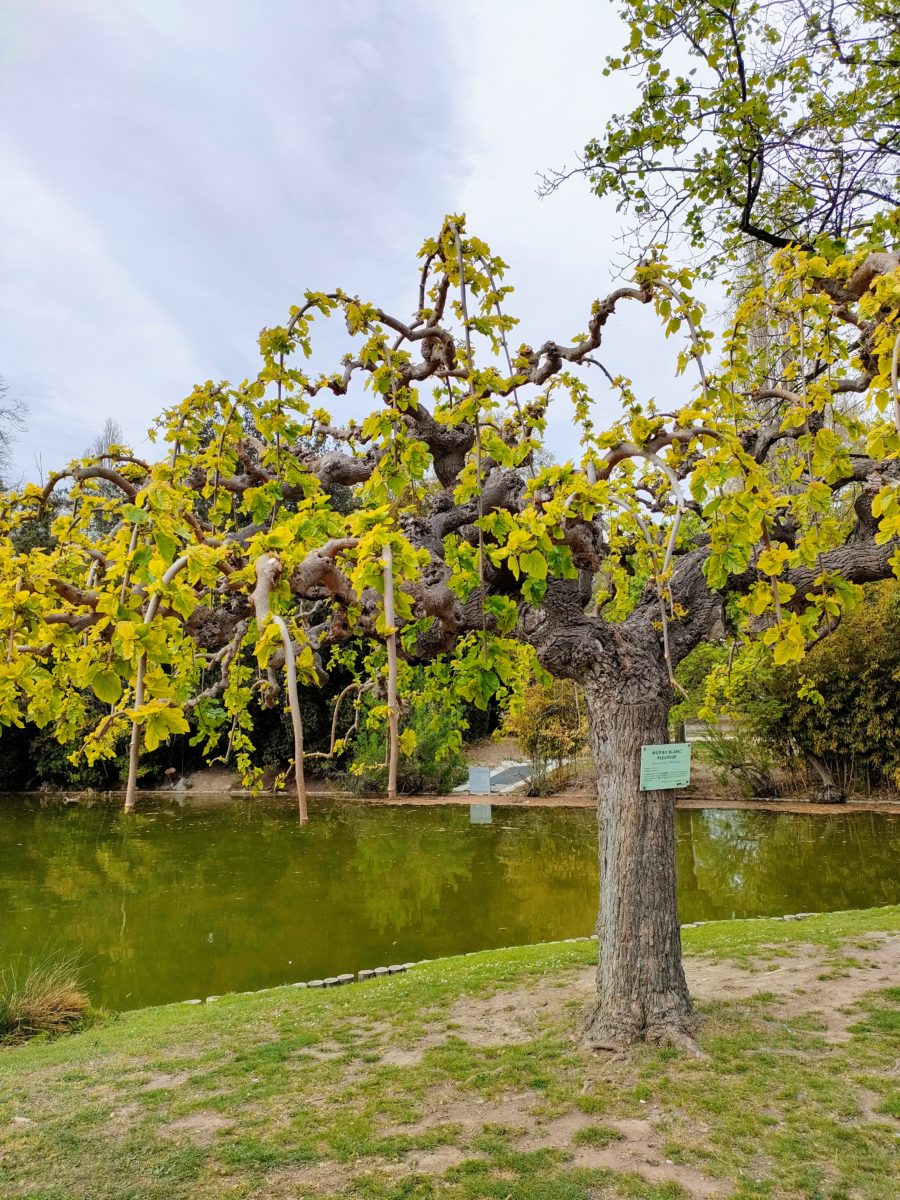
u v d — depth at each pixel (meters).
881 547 3.73
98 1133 3.48
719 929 6.52
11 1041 4.97
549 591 3.90
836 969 5.07
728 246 5.79
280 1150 3.23
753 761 15.08
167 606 1.72
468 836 12.47
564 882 9.54
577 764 18.08
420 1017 4.77
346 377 3.60
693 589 4.10
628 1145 3.07
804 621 2.67
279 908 8.67
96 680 1.47
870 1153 2.94
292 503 4.07
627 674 4.00
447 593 2.85
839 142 5.30
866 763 14.27
